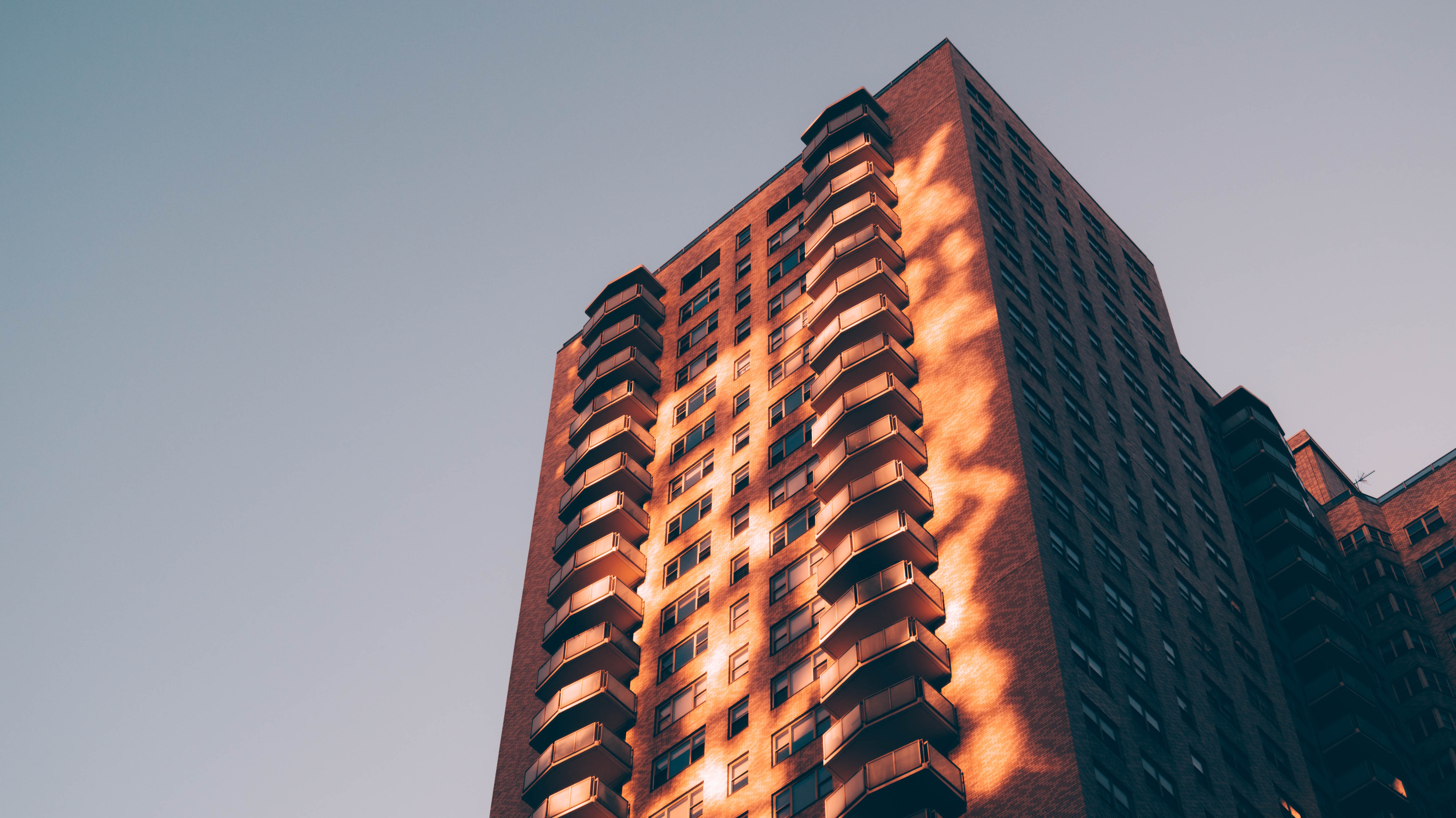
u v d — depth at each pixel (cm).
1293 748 6162
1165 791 5044
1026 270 7131
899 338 6775
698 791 5988
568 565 7394
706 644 6581
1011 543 5512
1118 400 7056
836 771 5319
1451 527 8444
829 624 5719
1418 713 7531
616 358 8438
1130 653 5488
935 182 7562
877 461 6172
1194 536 6781
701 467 7531
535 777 6462
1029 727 4900
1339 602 7756
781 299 8019
